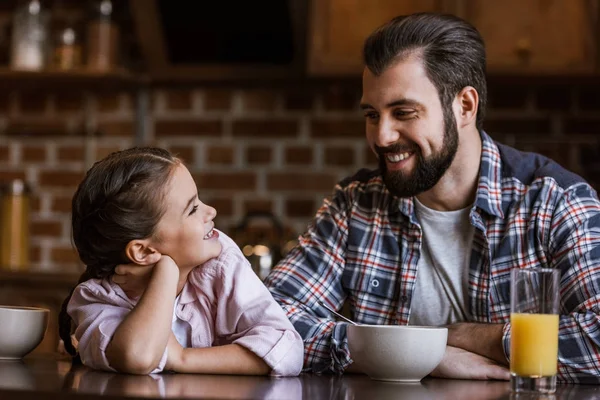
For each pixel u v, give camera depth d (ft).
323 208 7.52
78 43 12.57
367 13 11.57
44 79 12.37
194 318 5.88
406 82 6.40
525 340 4.96
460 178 6.86
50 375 5.07
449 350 5.97
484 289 6.79
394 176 6.58
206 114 12.85
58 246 13.08
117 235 5.46
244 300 5.75
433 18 6.64
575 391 5.24
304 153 12.61
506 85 11.74
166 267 5.46
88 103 13.16
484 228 6.79
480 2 11.31
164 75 12.46
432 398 4.59
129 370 5.24
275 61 12.32
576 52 11.17
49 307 11.81
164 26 12.37
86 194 5.51
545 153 12.03
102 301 5.63
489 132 12.17
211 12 12.29
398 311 7.02
